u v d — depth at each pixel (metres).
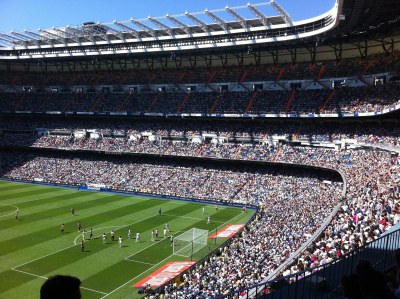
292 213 50.25
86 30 88.31
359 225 29.39
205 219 60.69
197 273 35.94
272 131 80.12
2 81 111.69
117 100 99.38
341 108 69.00
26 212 60.94
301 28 69.25
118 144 93.56
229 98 87.00
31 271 37.44
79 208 65.19
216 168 82.44
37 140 101.62
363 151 62.81
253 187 73.06
